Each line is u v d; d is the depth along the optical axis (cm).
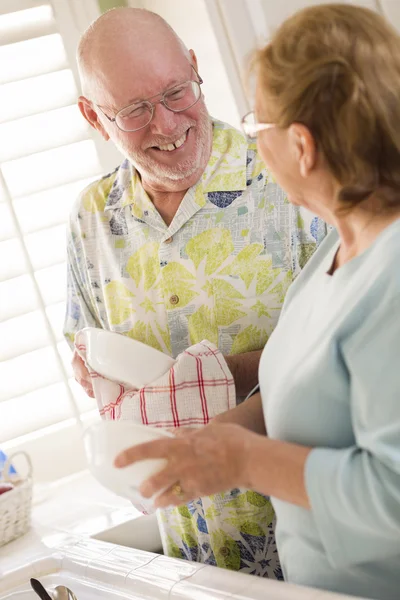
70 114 195
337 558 85
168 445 86
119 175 148
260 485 83
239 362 134
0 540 156
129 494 93
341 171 80
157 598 104
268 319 138
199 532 139
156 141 133
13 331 194
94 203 150
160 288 143
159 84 131
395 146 77
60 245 195
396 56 79
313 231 133
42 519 172
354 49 78
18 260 193
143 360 131
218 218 138
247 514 135
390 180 80
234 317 139
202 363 128
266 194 137
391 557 84
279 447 83
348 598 84
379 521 77
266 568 138
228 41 155
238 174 137
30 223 193
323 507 80
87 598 117
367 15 81
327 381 84
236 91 158
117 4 197
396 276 77
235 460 84
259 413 114
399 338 76
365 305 79
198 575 105
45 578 130
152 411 128
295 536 95
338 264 93
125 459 86
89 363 134
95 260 150
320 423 87
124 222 146
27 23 192
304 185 85
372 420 77
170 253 140
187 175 136
